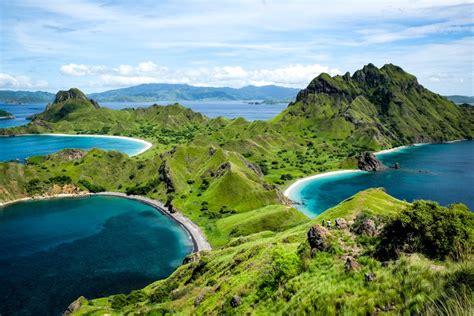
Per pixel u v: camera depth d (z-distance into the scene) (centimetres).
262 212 16800
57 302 10506
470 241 3170
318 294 2848
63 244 15250
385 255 3525
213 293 6238
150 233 16575
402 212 3691
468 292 1727
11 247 14888
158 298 8431
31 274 12362
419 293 2019
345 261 3584
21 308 10156
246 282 5334
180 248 14838
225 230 16062
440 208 3625
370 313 2211
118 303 9256
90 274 12419
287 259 4394
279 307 3481
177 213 19275
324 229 4766
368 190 11000
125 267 13012
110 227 17438
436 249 3266
